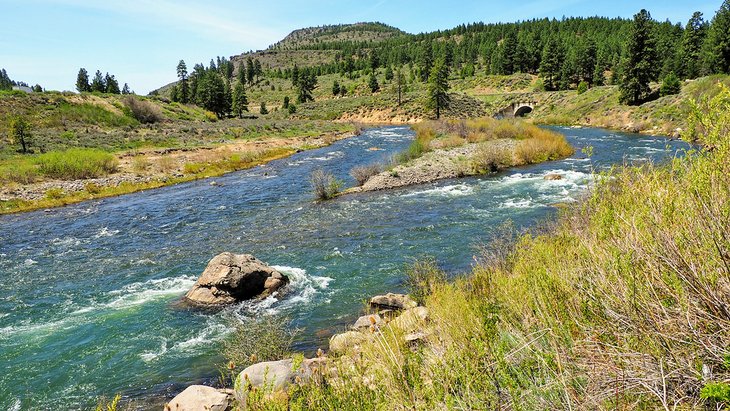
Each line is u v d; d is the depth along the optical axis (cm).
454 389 258
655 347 208
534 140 2733
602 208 444
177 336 800
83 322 886
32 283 1128
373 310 816
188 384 635
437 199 1794
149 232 1590
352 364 404
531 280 380
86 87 11062
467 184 2062
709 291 207
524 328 313
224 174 2962
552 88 8806
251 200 2055
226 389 504
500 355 250
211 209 1912
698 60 6253
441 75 7162
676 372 191
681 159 353
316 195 2014
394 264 1086
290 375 470
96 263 1271
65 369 711
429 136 3738
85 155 3038
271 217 1703
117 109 5853
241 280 945
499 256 731
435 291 686
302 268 1119
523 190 1841
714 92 3719
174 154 3741
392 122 7950
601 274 286
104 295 1031
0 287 1108
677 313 219
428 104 7338
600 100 5653
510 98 7994
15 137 3459
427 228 1381
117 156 3512
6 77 16788
